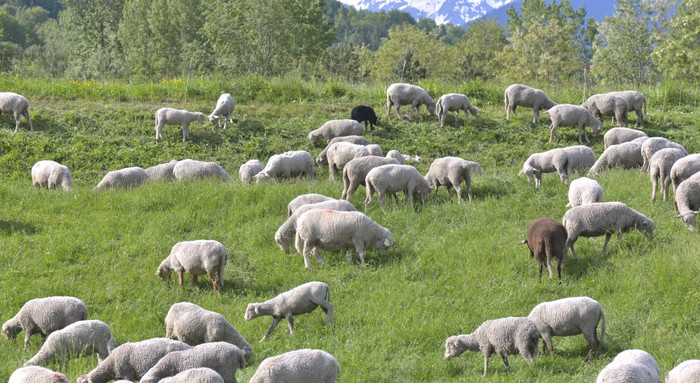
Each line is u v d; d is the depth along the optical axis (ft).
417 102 91.40
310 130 90.84
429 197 63.26
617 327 41.93
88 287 49.62
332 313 44.73
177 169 70.13
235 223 59.31
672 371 31.53
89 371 37.14
